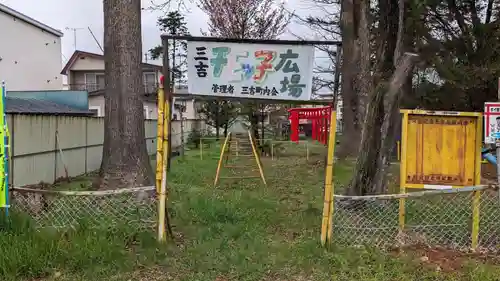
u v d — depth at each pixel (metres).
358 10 6.99
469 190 4.20
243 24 17.50
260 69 5.44
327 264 3.97
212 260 4.08
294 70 5.34
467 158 4.41
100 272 3.79
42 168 9.51
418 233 4.67
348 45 7.14
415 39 7.02
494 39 10.73
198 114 30.52
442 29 11.87
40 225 4.62
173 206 5.95
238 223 5.32
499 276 3.72
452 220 4.96
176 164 12.64
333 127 4.27
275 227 5.32
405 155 4.43
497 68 9.98
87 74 26.05
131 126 6.17
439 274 3.78
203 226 5.20
